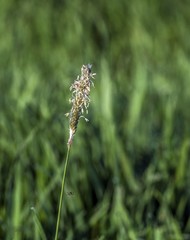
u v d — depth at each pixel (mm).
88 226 3213
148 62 6250
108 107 4367
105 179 3748
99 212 3248
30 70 5809
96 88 5195
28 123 4055
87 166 3672
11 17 7379
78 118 1984
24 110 4223
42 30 7094
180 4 7945
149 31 7215
